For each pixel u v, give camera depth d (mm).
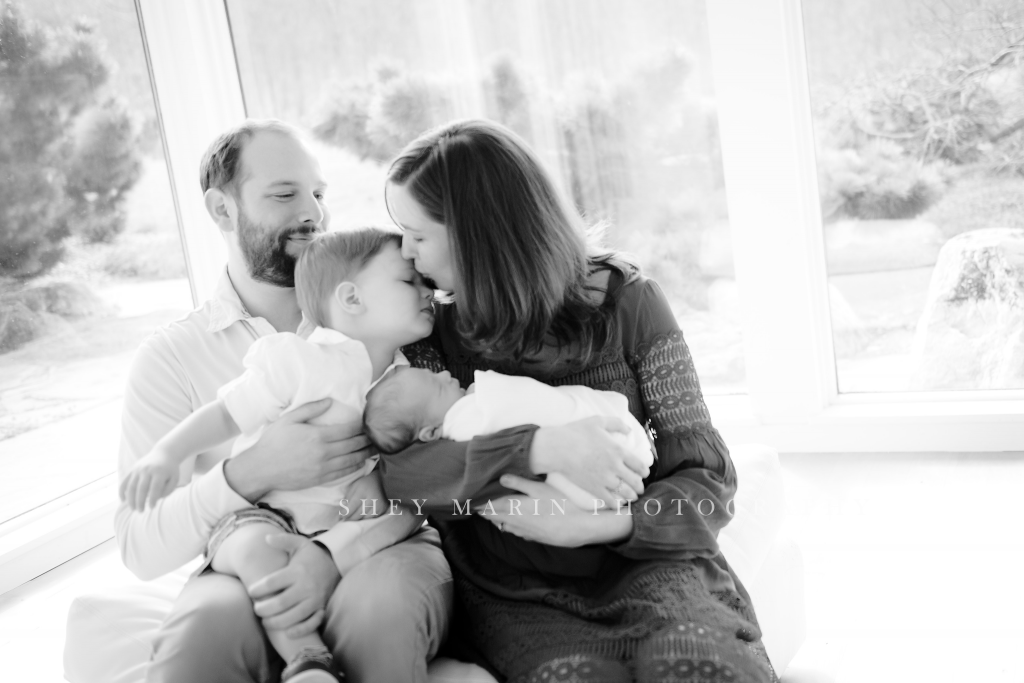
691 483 1429
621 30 3020
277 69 3441
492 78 3184
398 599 1292
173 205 3508
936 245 2879
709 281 3145
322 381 1449
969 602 2039
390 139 3367
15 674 2217
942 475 2709
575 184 3174
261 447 1400
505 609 1349
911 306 2949
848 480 2768
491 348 1487
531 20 3096
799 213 2879
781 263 2932
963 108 2758
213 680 1253
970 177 2795
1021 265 2785
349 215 3482
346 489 1454
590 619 1296
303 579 1311
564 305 1491
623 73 3051
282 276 1750
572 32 3064
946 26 2725
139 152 3369
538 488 1377
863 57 2824
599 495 1353
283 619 1275
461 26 3174
